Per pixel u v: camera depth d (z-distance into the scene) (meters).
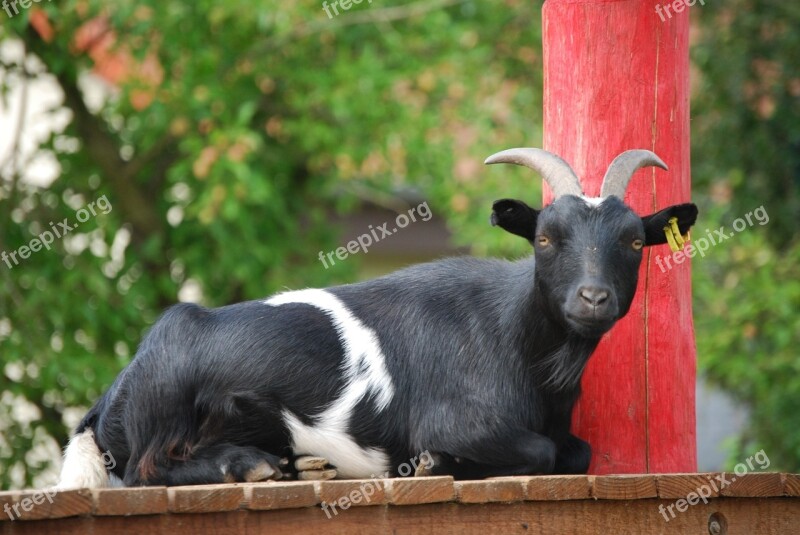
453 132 15.89
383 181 15.69
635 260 6.81
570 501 6.48
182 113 14.43
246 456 7.00
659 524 6.68
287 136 15.88
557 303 6.77
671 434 7.72
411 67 15.03
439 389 7.22
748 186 15.61
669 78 7.70
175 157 15.84
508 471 7.13
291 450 7.41
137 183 15.61
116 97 15.63
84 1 13.85
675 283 7.75
